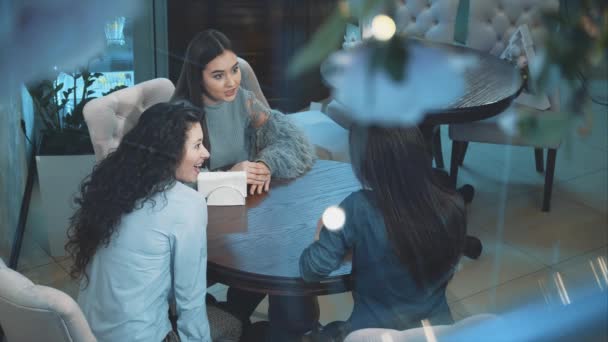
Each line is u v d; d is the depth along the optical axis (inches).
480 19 117.2
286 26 70.1
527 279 84.6
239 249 60.8
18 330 47.0
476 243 89.7
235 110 74.7
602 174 104.7
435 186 47.3
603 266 41.9
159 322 53.7
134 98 77.9
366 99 13.5
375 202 47.1
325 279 53.7
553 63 11.5
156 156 51.4
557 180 107.8
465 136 101.0
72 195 88.5
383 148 45.8
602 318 30.9
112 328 52.6
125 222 51.2
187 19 87.6
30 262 90.7
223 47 69.0
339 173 74.9
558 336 31.4
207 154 54.3
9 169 87.7
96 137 75.9
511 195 104.3
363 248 48.6
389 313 48.3
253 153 76.3
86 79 88.7
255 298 71.2
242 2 69.9
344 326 51.3
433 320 48.1
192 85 70.8
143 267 51.6
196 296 54.3
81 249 52.4
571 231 96.7
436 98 13.6
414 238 46.3
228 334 62.6
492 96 69.4
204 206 53.7
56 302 43.7
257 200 69.0
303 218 65.8
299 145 75.4
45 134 90.3
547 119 11.9
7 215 87.0
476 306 78.7
